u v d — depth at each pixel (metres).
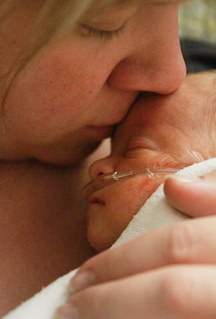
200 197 0.49
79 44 0.58
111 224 0.72
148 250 0.44
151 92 0.81
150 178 0.72
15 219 0.79
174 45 0.68
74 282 0.47
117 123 0.84
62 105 0.66
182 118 0.77
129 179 0.73
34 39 0.56
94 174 0.82
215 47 1.38
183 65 0.73
